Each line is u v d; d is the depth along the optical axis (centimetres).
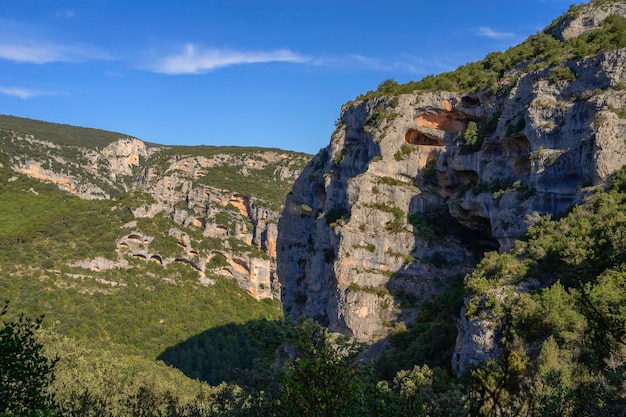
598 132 4919
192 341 12419
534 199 5403
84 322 11919
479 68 7481
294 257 8538
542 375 2945
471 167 6450
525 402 2592
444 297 6050
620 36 5675
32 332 2278
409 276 6444
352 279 6450
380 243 6569
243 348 12531
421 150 7038
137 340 11981
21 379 2111
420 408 2295
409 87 7531
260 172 18975
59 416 2238
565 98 5481
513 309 4022
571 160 5194
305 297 7950
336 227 6700
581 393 2361
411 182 6994
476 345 4109
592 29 6569
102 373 6625
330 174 7700
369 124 7381
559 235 4622
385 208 6788
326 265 7006
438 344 5131
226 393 3669
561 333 3434
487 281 4578
